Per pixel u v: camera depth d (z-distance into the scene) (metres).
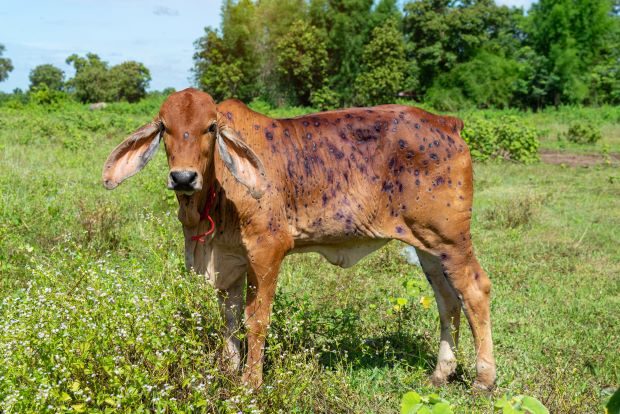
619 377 4.20
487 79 47.75
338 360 4.20
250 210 3.46
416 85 50.12
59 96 43.47
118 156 3.29
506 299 5.74
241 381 3.36
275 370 3.32
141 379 2.77
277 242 3.53
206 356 3.24
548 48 47.16
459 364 4.18
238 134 3.47
